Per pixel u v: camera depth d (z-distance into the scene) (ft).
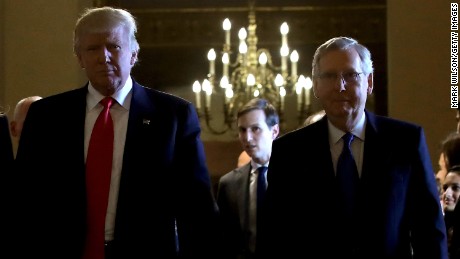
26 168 12.26
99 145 12.13
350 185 12.10
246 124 16.53
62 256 11.94
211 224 12.11
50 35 30.25
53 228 12.05
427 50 30.40
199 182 12.17
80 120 12.26
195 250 12.05
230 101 33.45
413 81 30.35
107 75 11.92
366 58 12.07
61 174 12.07
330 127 12.43
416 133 12.34
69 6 30.27
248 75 33.47
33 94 30.14
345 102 11.96
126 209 11.90
